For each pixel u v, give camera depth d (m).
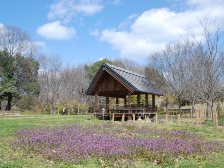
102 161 14.20
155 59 107.75
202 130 28.59
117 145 17.28
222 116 46.31
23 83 74.62
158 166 13.63
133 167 13.34
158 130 27.11
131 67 95.50
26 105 73.25
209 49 41.44
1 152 16.52
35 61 77.50
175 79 55.16
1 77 70.81
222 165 14.06
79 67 92.06
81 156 14.94
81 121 36.59
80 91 78.56
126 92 43.03
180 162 14.41
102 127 28.39
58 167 13.32
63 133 22.52
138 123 33.62
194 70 46.97
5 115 51.00
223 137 24.39
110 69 40.28
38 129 25.72
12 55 73.62
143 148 16.55
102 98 66.75
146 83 46.09
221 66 44.50
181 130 27.78
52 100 72.06
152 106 46.56
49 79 81.31
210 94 39.09
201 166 13.77
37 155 15.85
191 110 52.12
